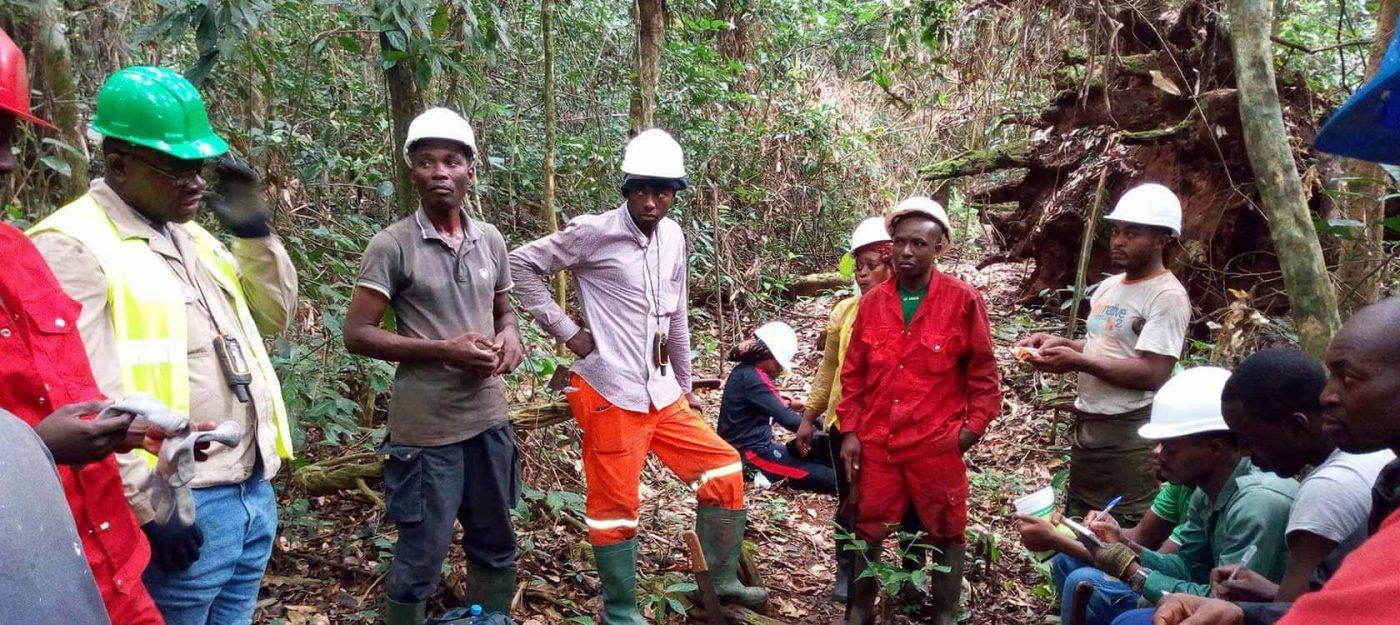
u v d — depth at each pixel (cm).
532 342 483
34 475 106
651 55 591
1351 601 119
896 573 334
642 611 360
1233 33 321
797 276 929
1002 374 640
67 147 326
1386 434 157
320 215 465
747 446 470
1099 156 663
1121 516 347
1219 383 261
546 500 404
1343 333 163
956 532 348
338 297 386
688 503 475
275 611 336
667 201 341
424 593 299
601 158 691
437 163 288
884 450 352
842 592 393
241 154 431
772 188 940
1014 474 496
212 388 225
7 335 174
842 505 394
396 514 296
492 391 311
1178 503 300
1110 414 345
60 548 104
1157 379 329
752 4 941
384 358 288
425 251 294
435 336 295
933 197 852
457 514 317
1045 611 380
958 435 346
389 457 300
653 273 347
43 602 98
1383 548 121
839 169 995
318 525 379
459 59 442
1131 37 681
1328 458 221
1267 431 224
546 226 507
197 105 219
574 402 346
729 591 372
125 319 205
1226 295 614
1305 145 576
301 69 509
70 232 203
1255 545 237
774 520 473
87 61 423
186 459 189
